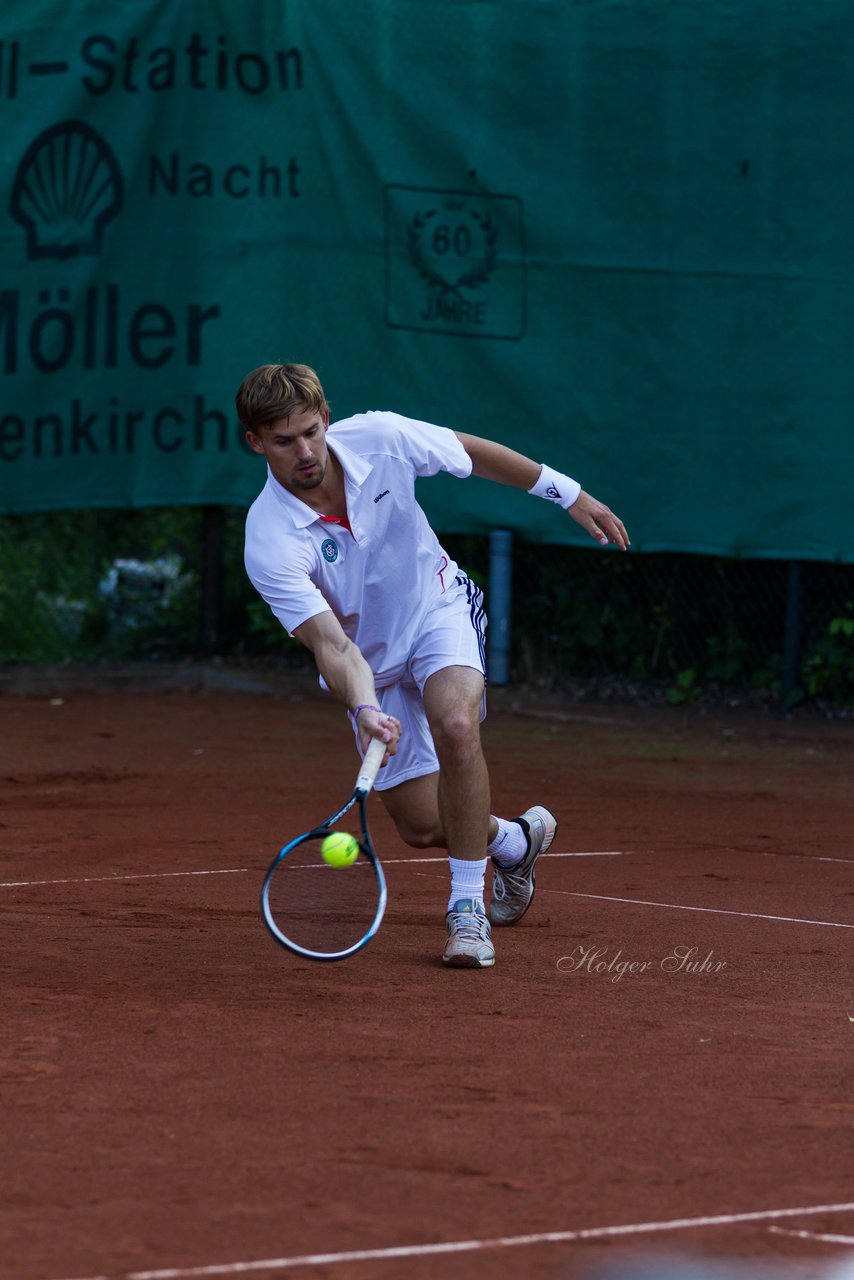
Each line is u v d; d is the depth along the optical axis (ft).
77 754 92.32
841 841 71.41
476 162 109.60
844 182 102.58
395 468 46.83
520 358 109.81
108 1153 30.86
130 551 123.44
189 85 112.98
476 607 49.55
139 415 114.62
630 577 115.34
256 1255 26.05
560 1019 41.27
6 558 120.37
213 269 114.21
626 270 107.24
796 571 106.42
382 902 42.78
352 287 112.68
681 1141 31.96
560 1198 28.78
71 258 112.78
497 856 50.93
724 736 102.06
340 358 113.19
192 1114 33.19
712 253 105.40
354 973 45.83
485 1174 29.94
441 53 109.81
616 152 107.04
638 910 55.77
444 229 110.73
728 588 112.57
